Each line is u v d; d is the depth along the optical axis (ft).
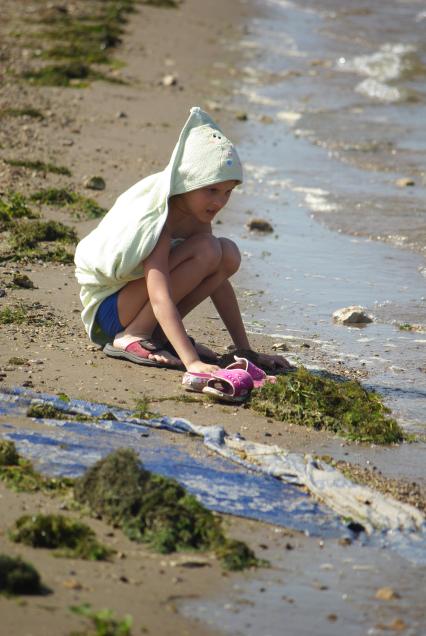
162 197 28.94
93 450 23.27
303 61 92.22
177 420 25.43
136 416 25.73
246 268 41.39
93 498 20.68
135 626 16.63
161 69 82.74
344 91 80.89
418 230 47.85
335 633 17.44
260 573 19.17
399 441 26.50
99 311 30.55
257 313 36.37
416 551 20.58
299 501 22.20
